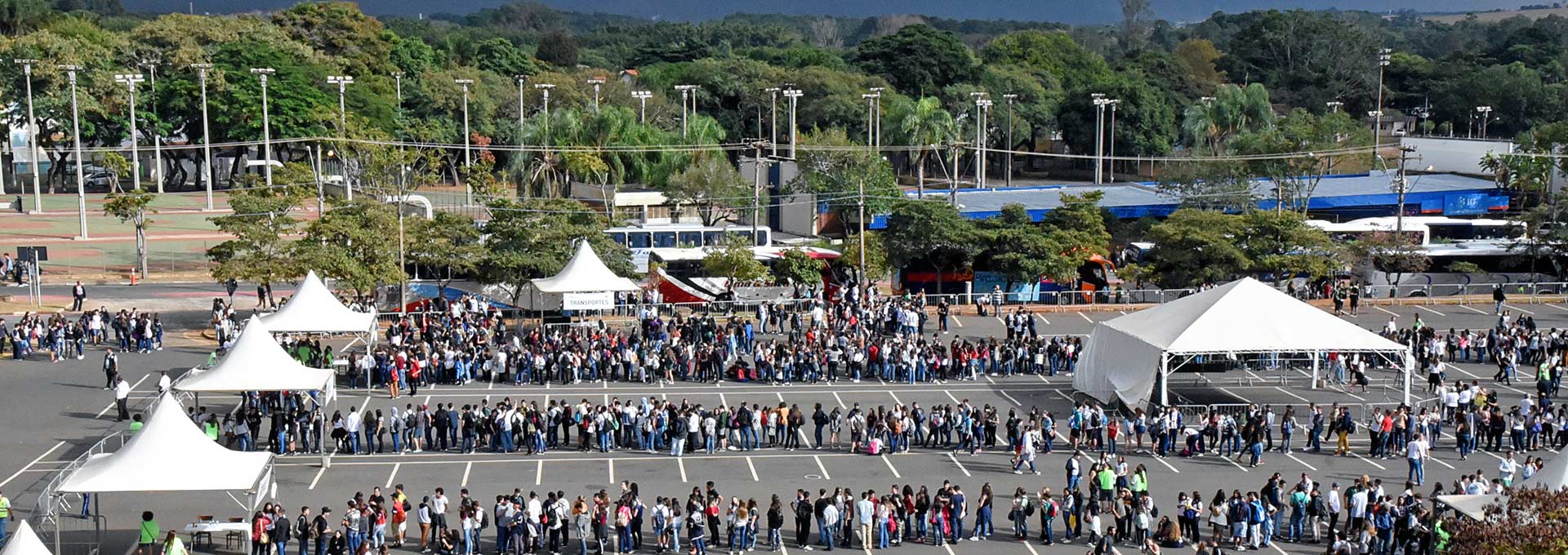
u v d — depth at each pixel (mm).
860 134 162250
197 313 74500
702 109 174750
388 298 74562
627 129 113875
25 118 130875
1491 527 27562
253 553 35594
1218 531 38094
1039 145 184875
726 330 65875
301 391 50469
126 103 138125
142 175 158625
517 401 55062
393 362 57344
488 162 116750
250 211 69062
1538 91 193625
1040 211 106812
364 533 36375
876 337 64375
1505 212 116812
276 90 143500
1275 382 60375
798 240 101312
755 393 57531
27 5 184000
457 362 58656
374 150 90750
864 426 49625
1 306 74688
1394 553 37406
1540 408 51812
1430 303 80688
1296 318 53000
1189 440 48156
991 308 77688
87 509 40406
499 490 43094
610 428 48375
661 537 37438
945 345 67438
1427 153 138375
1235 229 79000
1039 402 56500
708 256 78375
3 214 118250
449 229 71625
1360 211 115938
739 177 107062
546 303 75438
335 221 68938
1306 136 131500
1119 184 131875
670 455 48031
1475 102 195750
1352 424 48438
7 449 46812
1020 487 40688
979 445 49156
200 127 146250
